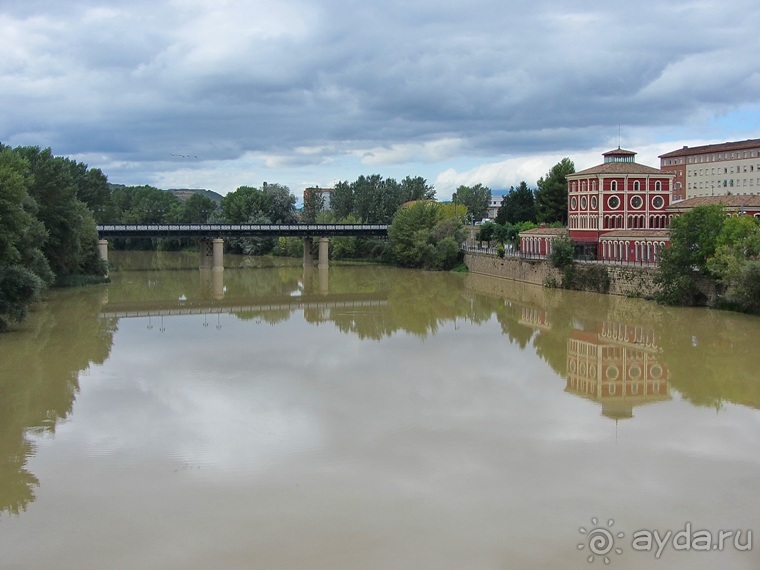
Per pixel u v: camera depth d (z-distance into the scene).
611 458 38.78
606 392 51.75
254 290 123.25
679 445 40.81
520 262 132.12
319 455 39.31
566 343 70.50
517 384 53.97
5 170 74.62
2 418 46.00
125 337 74.62
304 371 58.09
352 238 192.38
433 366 59.94
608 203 121.31
